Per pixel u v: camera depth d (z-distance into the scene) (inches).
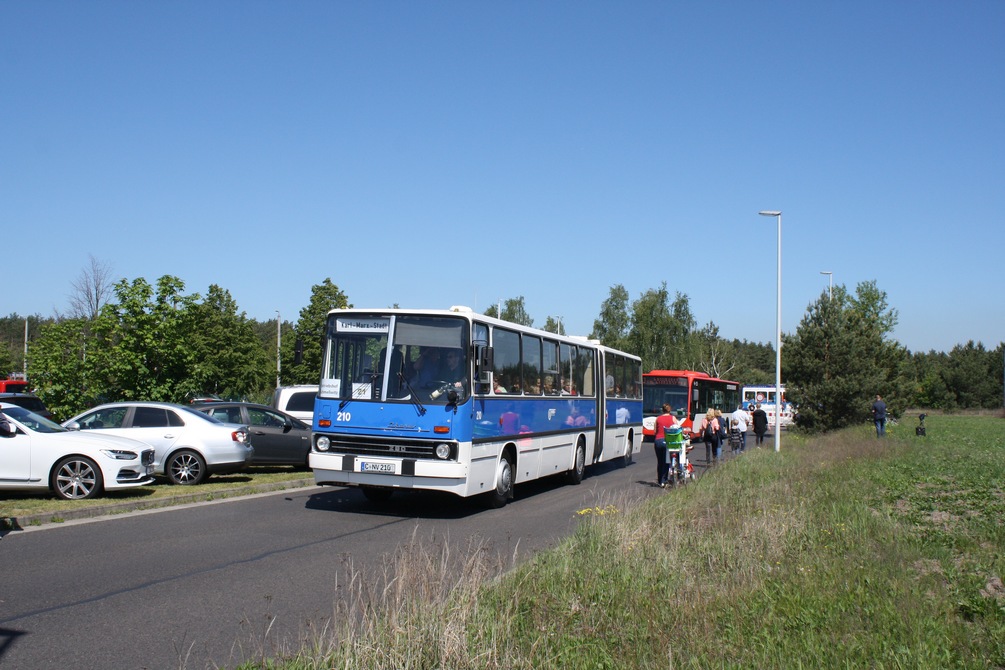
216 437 635.5
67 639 245.6
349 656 196.7
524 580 275.9
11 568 338.3
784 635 237.3
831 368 1545.3
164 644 241.8
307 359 1769.2
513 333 607.2
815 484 610.9
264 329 4362.7
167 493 562.9
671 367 2758.4
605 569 297.3
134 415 632.4
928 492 605.6
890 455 941.8
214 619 269.6
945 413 3553.2
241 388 1855.3
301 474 727.1
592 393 808.9
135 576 329.7
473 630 215.8
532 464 637.3
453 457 506.3
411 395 516.1
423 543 413.7
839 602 268.5
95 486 517.7
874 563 325.1
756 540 357.4
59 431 536.4
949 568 330.6
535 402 645.3
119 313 842.2
